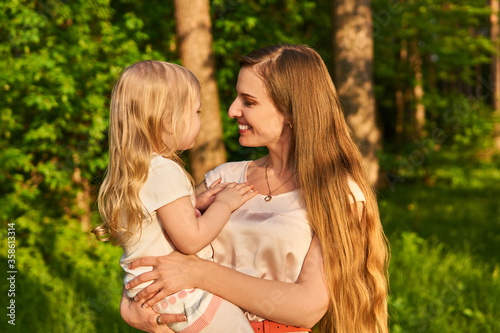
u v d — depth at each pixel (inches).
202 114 206.2
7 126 238.8
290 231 63.3
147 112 61.3
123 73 63.5
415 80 472.1
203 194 69.9
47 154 261.3
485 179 490.0
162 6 285.7
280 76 64.9
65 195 267.6
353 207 64.9
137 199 59.6
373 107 281.6
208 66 207.6
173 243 62.3
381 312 67.6
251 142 68.7
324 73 67.6
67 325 175.6
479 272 217.9
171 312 60.2
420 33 453.7
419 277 207.6
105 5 251.1
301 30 387.2
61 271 230.4
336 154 66.2
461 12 460.4
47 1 241.3
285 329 63.1
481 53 515.8
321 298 61.3
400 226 292.4
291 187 68.2
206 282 60.4
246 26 287.4
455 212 354.0
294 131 65.7
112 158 62.3
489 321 172.9
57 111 241.4
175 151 65.7
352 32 274.5
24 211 255.3
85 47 240.4
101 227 63.7
